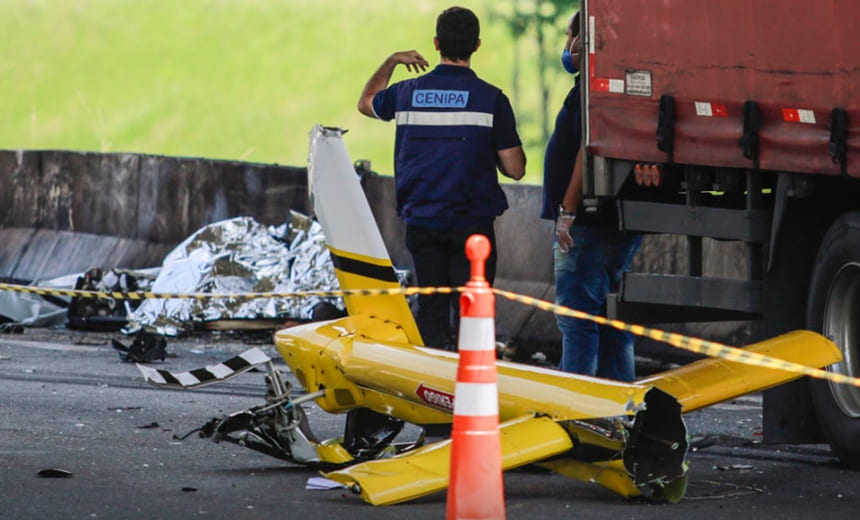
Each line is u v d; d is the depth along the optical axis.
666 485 20.69
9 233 68.31
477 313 16.83
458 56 27.77
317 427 29.55
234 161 58.31
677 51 27.05
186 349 46.72
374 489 19.31
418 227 27.66
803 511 20.44
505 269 48.72
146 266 60.56
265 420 23.25
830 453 26.67
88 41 166.50
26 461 24.19
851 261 24.33
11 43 166.25
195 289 50.22
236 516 19.39
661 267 43.06
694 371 22.45
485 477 16.67
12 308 54.31
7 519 18.91
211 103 153.25
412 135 27.61
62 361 42.94
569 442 19.59
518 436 19.31
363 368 22.84
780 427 26.08
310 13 170.62
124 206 62.69
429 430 22.81
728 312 29.58
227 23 170.50
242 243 52.22
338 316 48.78
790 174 25.11
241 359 23.41
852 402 24.67
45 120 149.62
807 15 24.23
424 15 166.38
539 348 45.84
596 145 28.53
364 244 24.08
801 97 24.44
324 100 151.38
